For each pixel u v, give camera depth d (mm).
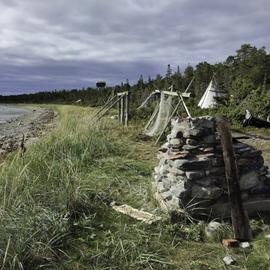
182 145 6754
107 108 20438
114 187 8164
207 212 6418
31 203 6500
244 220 5910
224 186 6469
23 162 8953
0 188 6965
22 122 39062
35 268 4938
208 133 6680
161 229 6012
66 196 6773
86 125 15812
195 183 6383
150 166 10047
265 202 6656
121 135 15203
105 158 11000
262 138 15266
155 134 14711
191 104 23938
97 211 6805
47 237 5492
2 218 5734
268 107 20234
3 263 4832
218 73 51000
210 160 6449
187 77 49625
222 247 5582
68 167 9070
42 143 11891
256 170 6723
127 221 6414
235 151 6656
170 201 6609
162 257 5305
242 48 59781
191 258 5281
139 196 7555
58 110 57844
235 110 19391
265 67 56031
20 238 5242
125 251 5375
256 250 5457
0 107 89188
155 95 22344
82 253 5301
